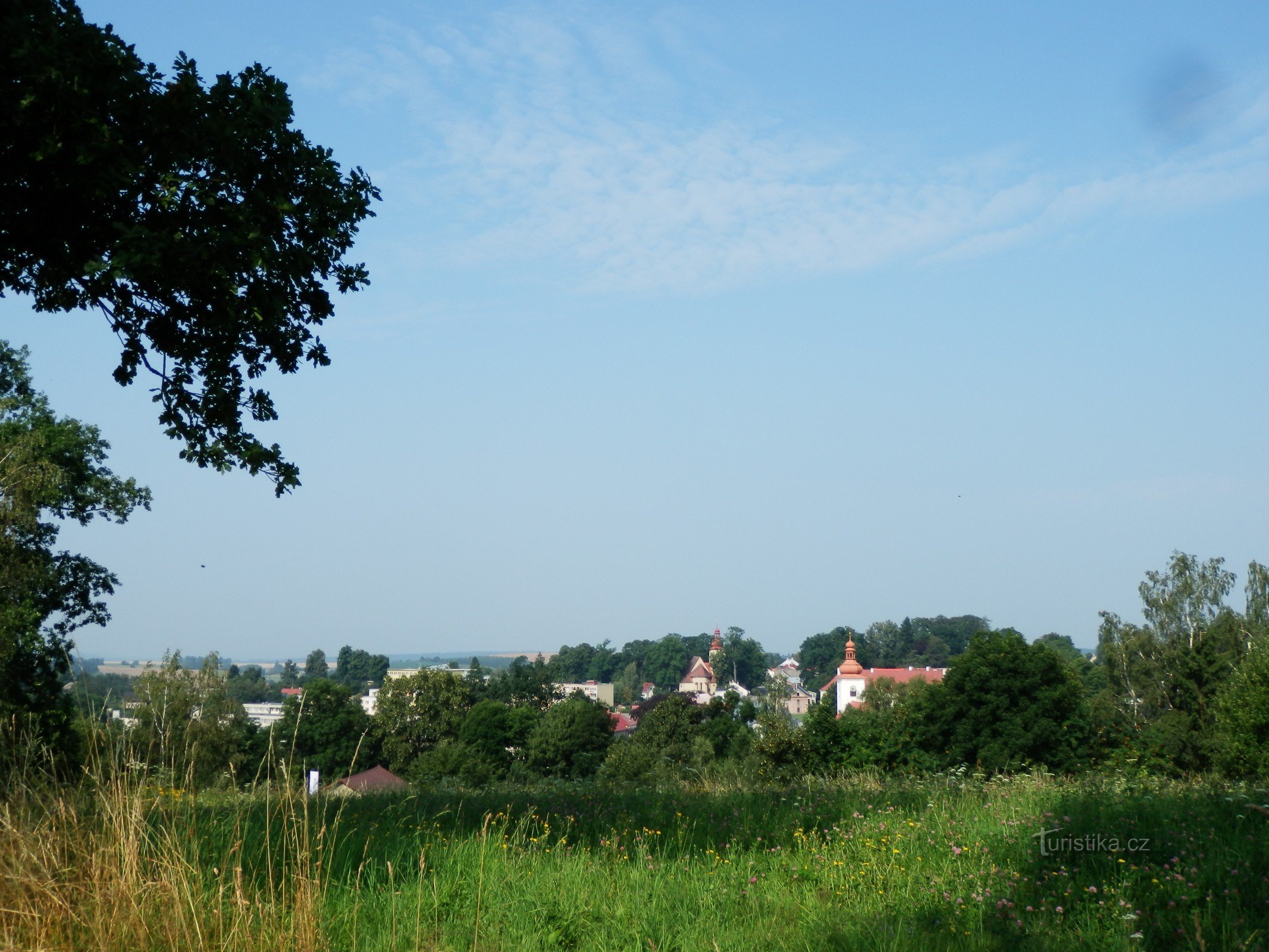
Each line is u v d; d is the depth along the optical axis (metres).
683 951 5.30
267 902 5.29
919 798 10.14
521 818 8.77
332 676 189.75
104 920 4.82
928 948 5.20
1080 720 32.06
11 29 8.67
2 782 5.77
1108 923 5.41
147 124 9.72
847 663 130.38
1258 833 7.07
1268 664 27.28
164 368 11.41
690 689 189.00
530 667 108.94
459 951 5.15
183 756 7.07
